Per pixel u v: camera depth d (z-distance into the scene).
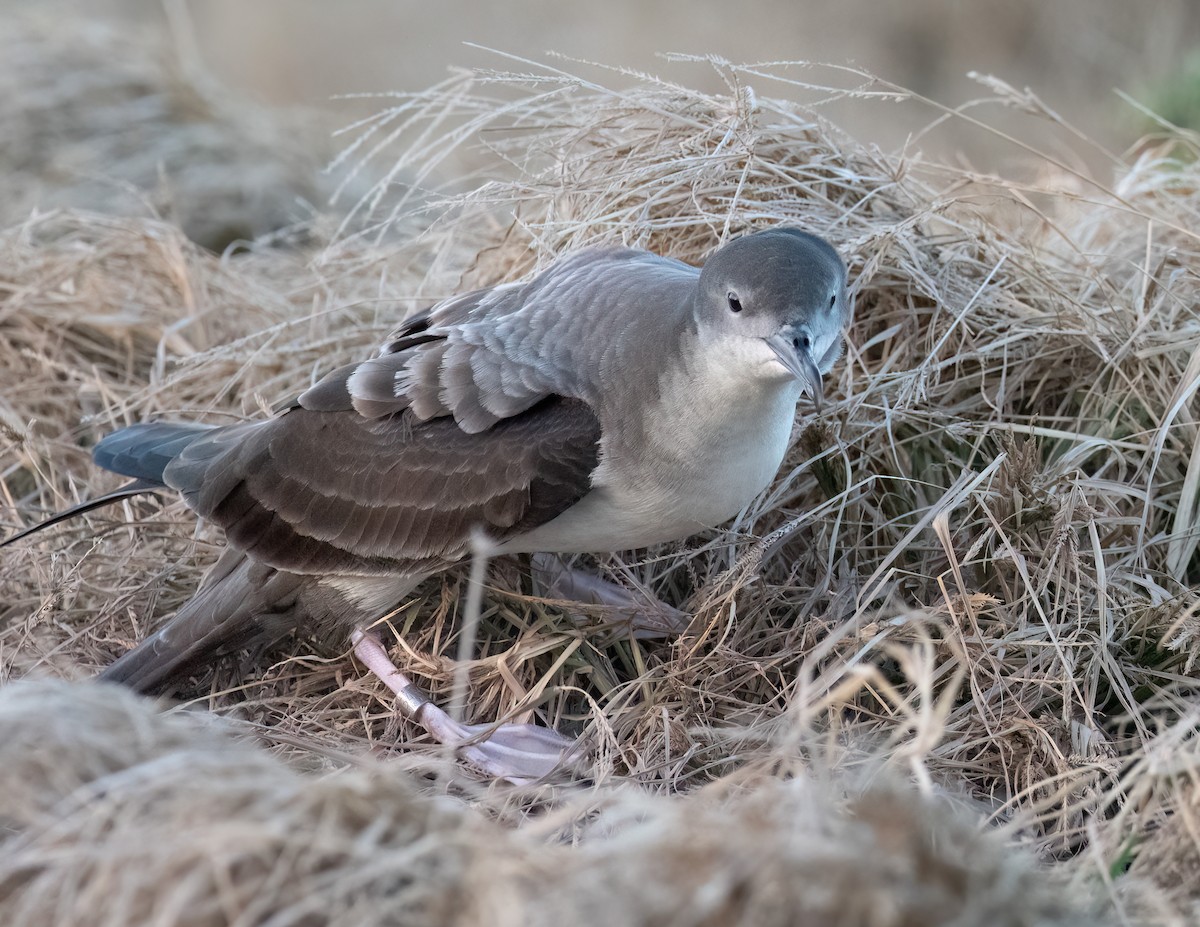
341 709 8.20
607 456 7.68
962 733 7.38
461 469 7.77
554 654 8.40
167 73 16.56
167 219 14.63
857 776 6.53
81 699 6.07
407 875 5.25
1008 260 9.83
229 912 5.09
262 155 15.61
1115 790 6.43
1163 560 8.58
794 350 7.04
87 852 5.31
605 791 6.54
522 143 10.65
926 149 17.53
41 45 16.38
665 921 4.74
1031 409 9.66
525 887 5.14
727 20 21.03
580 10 22.03
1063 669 7.52
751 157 9.64
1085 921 5.05
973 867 4.95
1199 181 10.77
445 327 8.15
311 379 10.27
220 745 6.13
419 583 8.66
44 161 15.32
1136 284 9.95
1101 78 18.97
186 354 10.92
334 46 22.41
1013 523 8.30
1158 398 9.23
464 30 22.23
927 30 20.05
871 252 9.63
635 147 10.10
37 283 11.27
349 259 11.90
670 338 7.53
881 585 7.94
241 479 8.31
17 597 9.16
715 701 7.83
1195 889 5.76
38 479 10.11
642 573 9.19
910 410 9.09
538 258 9.80
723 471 7.71
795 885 4.71
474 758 7.80
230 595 8.39
